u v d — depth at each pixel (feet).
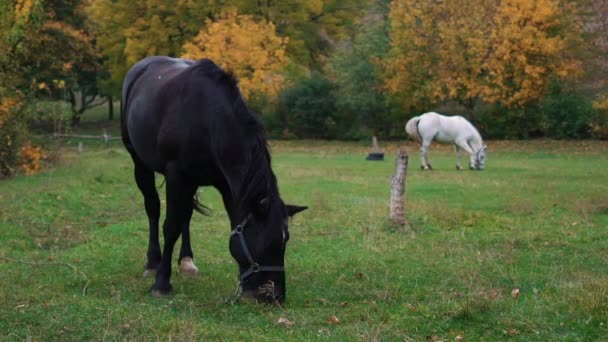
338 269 25.79
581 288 20.81
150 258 25.05
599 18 123.13
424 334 17.76
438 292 22.06
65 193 44.21
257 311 19.43
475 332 17.80
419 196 49.52
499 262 26.73
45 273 24.99
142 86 24.02
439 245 30.32
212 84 20.79
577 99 118.21
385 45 131.44
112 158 80.89
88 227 35.99
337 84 133.69
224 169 19.88
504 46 111.75
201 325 18.04
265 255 18.90
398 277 24.38
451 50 117.91
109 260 27.35
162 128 21.43
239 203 19.03
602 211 40.52
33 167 56.03
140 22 143.54
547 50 110.83
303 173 69.36
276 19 144.25
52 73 93.30
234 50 122.42
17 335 16.94
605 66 121.39
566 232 33.58
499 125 123.03
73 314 18.70
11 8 60.59
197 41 130.52
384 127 131.75
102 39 143.74
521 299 20.93
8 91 56.85
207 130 20.35
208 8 139.54
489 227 35.55
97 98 216.33
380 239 31.83
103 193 48.06
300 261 27.27
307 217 38.93
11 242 30.55
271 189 18.88
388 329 17.93
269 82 128.26
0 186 47.50
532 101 118.83
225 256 28.45
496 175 67.00
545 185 55.57
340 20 155.74
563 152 100.83
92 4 144.36
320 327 18.39
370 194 51.37
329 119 132.16
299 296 21.63
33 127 104.63
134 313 18.98
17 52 62.34
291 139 133.39
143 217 40.11
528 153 100.83
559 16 113.80
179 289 22.68
